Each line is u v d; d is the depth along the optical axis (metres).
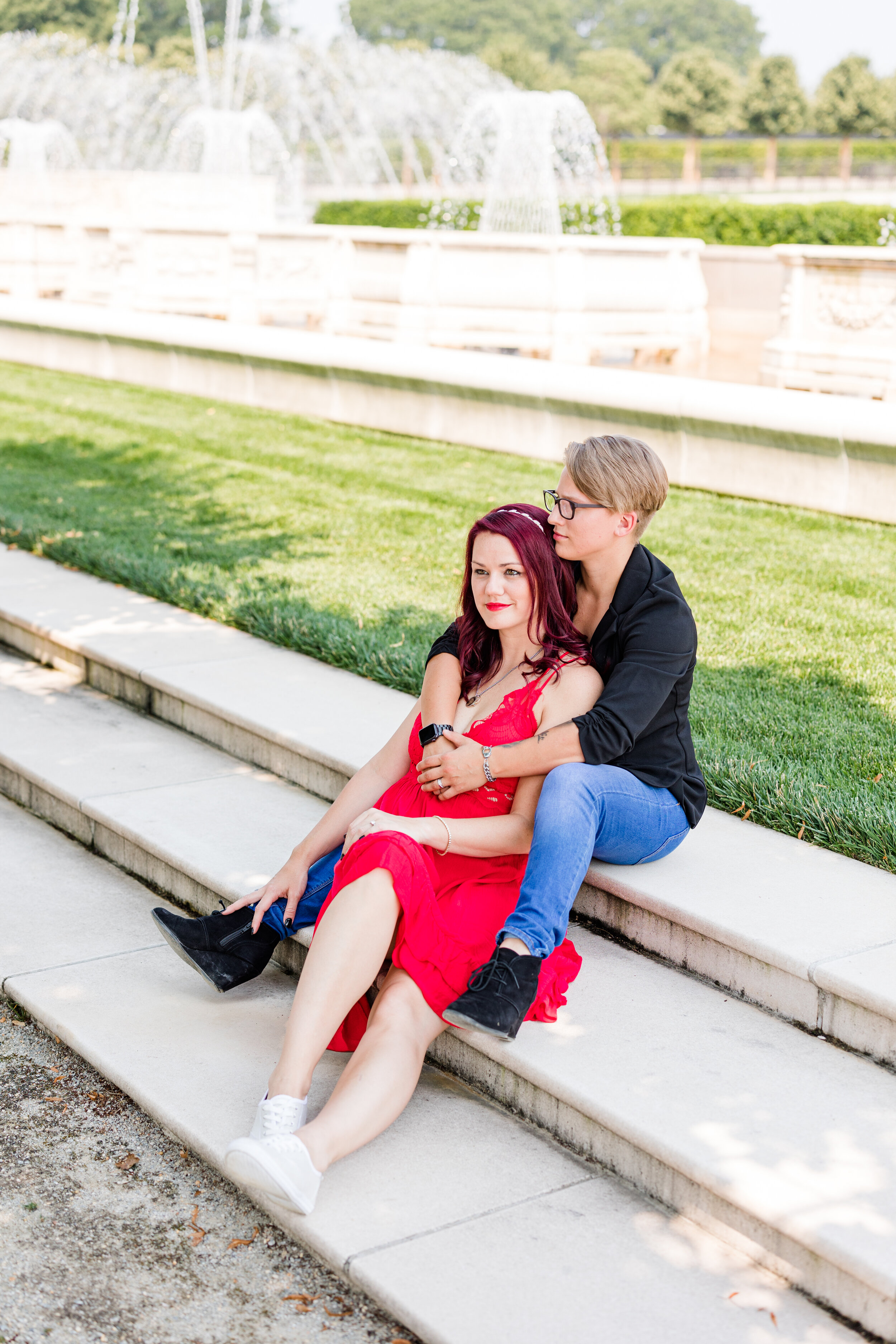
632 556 3.31
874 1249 2.33
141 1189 2.89
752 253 14.26
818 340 9.38
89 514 7.73
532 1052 2.93
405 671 5.02
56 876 4.32
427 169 47.44
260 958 3.43
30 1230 2.75
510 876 3.17
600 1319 2.39
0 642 6.26
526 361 9.16
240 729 4.77
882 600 5.82
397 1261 2.53
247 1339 2.46
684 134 83.38
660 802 3.28
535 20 107.31
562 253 10.92
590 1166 2.84
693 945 3.27
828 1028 2.99
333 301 12.10
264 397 11.29
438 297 11.19
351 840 3.07
